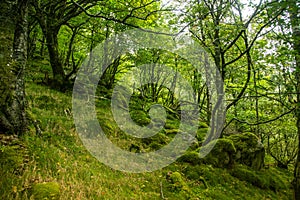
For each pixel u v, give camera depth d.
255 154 10.00
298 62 6.92
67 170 5.25
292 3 5.18
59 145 6.34
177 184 6.80
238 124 13.55
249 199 7.76
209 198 6.93
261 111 11.92
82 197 4.48
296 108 7.50
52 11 11.02
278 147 14.77
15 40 5.52
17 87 5.46
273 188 9.29
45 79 11.79
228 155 9.27
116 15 11.68
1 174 4.14
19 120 5.45
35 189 4.05
